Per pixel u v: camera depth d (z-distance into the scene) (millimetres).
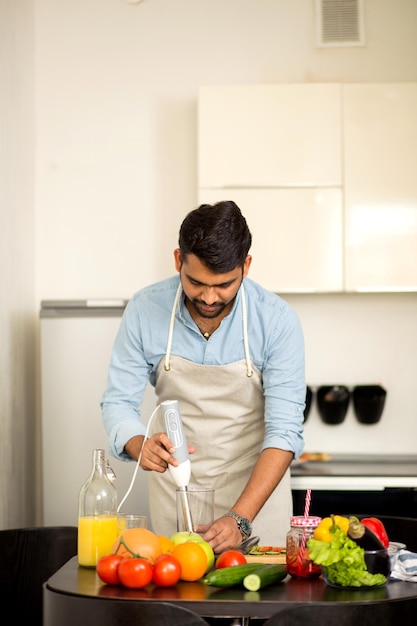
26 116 4000
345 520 1812
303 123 3836
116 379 2533
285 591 1716
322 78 4164
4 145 3561
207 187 3834
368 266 3828
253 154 3830
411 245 3830
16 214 3779
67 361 3730
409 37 4160
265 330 2477
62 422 3719
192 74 4180
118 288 4160
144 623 1592
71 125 4191
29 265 4039
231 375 2531
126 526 2008
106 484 1968
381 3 4164
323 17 4160
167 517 2645
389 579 1826
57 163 4184
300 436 2430
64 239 4168
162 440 2068
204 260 2045
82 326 3736
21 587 2467
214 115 3836
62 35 4199
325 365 4141
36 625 2469
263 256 3834
